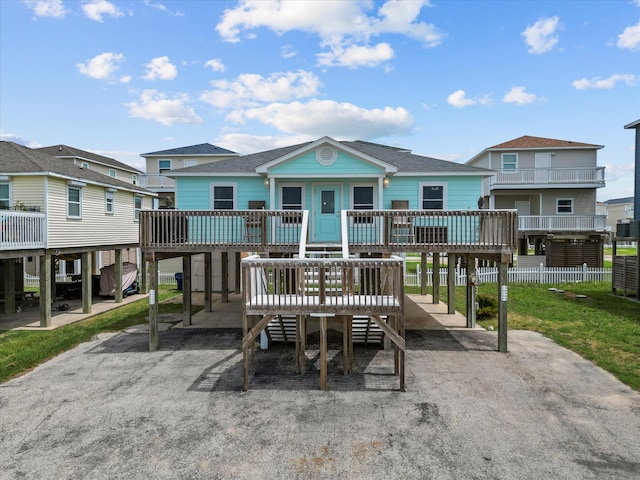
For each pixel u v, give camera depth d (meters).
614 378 8.02
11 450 5.57
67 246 14.41
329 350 10.16
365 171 13.77
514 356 9.45
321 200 14.53
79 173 16.14
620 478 4.88
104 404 7.01
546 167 25.80
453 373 8.39
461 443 5.67
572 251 23.33
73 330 12.30
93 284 18.94
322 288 7.87
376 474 4.97
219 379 8.19
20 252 12.07
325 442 5.72
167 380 8.12
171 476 4.97
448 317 13.73
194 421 6.38
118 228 18.72
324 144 13.74
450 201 14.41
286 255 12.80
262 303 7.97
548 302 15.60
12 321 13.72
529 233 23.55
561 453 5.41
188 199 14.61
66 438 5.88
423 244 10.06
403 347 7.53
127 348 10.41
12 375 8.42
